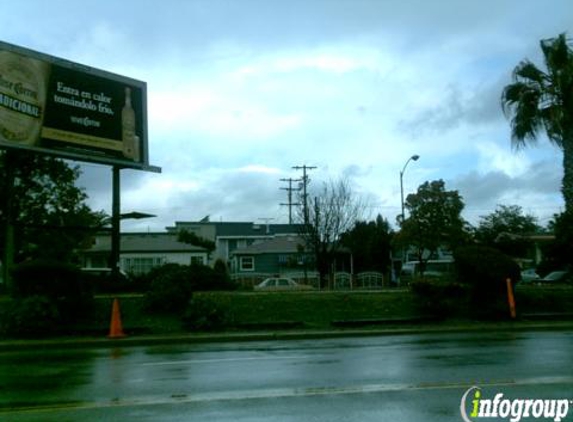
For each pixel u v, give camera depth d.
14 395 9.38
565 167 25.94
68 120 24.94
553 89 25.66
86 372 11.80
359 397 8.83
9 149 23.34
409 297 23.17
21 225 25.11
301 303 22.16
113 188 26.88
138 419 7.70
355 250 56.31
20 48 23.59
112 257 26.48
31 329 18.12
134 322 19.80
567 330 20.05
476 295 22.83
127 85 27.36
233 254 61.16
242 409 8.18
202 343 17.73
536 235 53.50
